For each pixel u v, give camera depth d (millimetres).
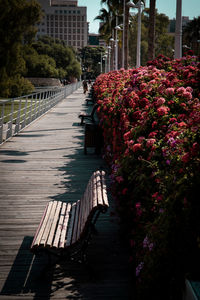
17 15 26016
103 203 3535
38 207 5727
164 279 2840
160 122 4430
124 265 4023
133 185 4145
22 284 3621
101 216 5480
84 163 8883
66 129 14820
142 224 3604
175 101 4906
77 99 35500
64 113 21750
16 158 9383
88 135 9820
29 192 6516
